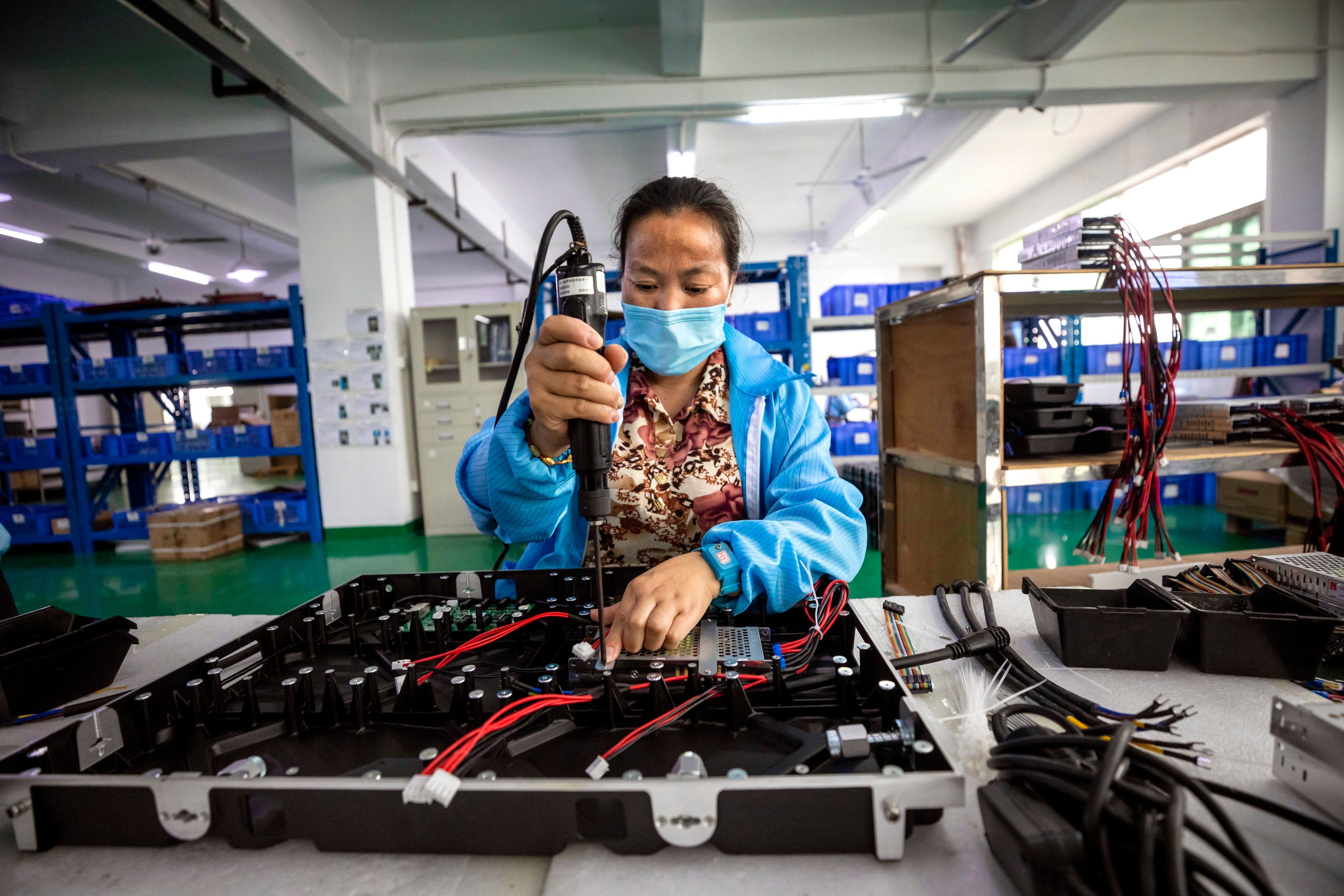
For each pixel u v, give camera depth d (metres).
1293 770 0.41
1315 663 0.57
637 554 0.94
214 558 3.76
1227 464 1.36
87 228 5.88
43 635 0.66
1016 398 1.54
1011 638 0.69
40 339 4.73
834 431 3.94
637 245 0.80
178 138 3.79
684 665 0.54
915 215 7.63
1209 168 4.69
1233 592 0.73
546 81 3.68
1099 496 4.10
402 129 3.90
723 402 0.94
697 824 0.37
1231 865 0.34
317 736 0.49
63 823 0.40
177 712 0.51
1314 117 3.60
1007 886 0.35
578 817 0.38
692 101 3.66
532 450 0.69
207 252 7.86
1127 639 0.60
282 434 4.07
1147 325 1.22
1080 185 5.88
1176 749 0.46
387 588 0.76
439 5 3.40
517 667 0.60
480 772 0.42
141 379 4.06
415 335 3.99
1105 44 3.56
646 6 3.44
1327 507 1.71
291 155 5.27
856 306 3.83
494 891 0.36
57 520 4.17
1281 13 3.54
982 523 1.37
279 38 3.13
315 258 3.86
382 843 0.39
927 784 0.36
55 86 3.79
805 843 0.37
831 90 3.62
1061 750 0.40
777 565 0.65
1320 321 3.61
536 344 0.56
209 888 0.36
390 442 3.96
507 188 6.25
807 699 0.52
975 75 3.60
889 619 0.73
